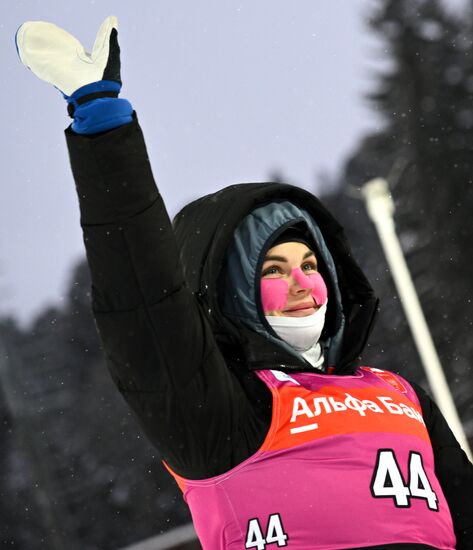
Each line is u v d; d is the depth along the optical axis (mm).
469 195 89188
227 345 6980
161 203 6086
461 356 83062
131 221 5957
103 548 94000
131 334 6020
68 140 5965
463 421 81250
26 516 93188
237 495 6297
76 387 116688
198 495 6473
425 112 92688
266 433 6391
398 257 43094
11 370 70812
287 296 6988
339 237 7551
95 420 106250
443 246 86688
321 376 6809
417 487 6496
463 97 93000
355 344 7270
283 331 6949
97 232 5984
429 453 6809
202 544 6570
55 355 120562
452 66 94812
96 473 98125
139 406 6160
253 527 6234
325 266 7336
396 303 86938
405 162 91312
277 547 6172
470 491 7262
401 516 6328
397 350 86312
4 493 92375
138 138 6016
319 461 6359
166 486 97188
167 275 6027
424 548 6297
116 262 5977
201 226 7238
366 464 6410
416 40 95438
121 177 5945
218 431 6207
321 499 6250
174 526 95875
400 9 96625
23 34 6039
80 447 102188
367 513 6258
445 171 89875
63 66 6035
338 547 6172
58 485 96562
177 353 6039
